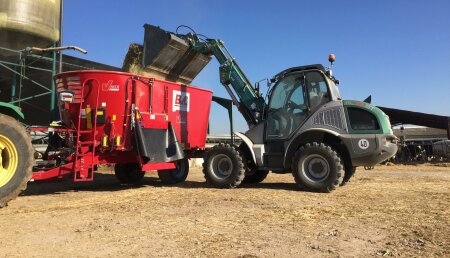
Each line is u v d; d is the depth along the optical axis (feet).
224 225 15.38
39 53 54.13
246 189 26.58
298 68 27.58
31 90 66.18
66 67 61.21
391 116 64.03
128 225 15.39
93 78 26.08
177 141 28.78
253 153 27.53
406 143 72.95
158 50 32.60
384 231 14.33
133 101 26.61
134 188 27.71
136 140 26.18
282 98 27.63
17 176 19.31
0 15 46.83
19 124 19.65
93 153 25.45
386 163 61.57
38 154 25.95
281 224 15.52
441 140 81.20
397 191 24.97
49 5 51.13
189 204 20.13
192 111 32.19
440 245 12.44
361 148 24.59
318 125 25.86
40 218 16.75
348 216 16.97
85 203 20.70
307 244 12.73
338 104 25.55
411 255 11.50
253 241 13.08
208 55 33.27
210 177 27.78
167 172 30.53
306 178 25.20
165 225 15.39
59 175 23.95
